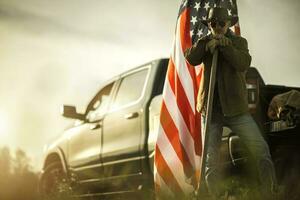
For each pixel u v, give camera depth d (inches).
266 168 183.0
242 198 192.5
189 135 216.5
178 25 229.9
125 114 261.4
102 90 301.9
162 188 218.7
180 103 220.5
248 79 203.8
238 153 193.5
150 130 242.7
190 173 212.8
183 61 224.2
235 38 193.3
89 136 291.4
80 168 298.8
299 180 189.0
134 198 266.2
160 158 220.8
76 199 302.2
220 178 188.5
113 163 266.7
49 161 339.3
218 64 190.9
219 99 190.4
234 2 224.4
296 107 187.3
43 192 332.2
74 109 302.2
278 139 198.5
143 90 258.2
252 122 188.9
